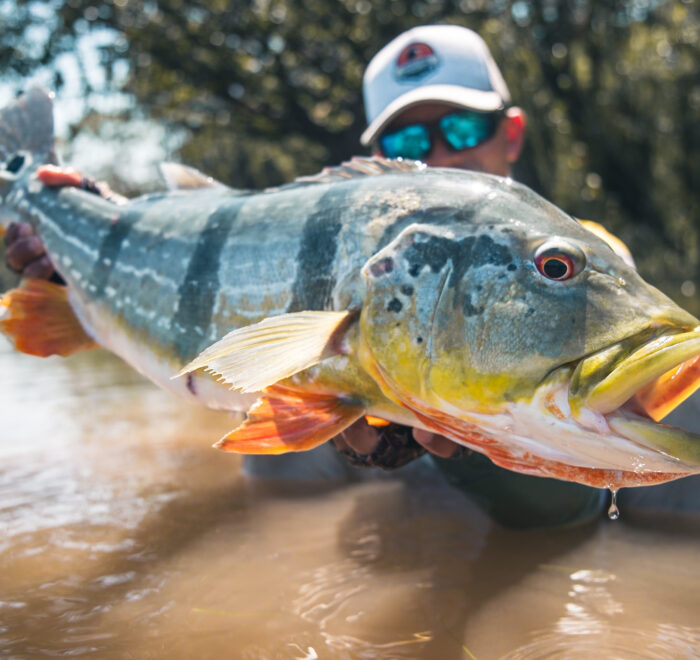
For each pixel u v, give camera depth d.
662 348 0.36
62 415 1.20
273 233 0.52
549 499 0.63
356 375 0.47
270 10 3.10
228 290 0.54
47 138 0.74
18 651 0.44
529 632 0.45
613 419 0.38
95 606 0.50
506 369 0.41
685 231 3.32
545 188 2.97
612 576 0.54
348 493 0.77
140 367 0.62
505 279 0.42
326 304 0.48
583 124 3.26
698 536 0.63
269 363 0.44
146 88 3.20
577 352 0.39
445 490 0.78
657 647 0.43
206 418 1.16
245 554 0.59
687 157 3.27
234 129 3.46
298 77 3.36
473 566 0.56
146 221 0.62
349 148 3.38
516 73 2.89
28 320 0.69
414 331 0.44
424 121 0.84
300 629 0.46
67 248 0.68
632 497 0.71
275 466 0.82
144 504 0.74
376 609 0.49
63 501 0.75
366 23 3.11
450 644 0.44
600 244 0.42
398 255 0.44
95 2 2.89
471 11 2.97
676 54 3.25
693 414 0.68
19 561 0.58
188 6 3.05
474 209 0.44
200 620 0.48
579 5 3.21
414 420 0.47
